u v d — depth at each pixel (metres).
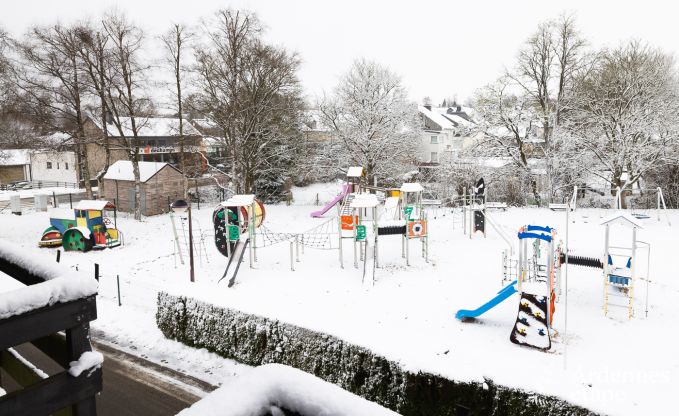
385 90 36.97
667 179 33.06
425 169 43.84
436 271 17.61
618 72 32.81
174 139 49.31
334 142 38.44
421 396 9.12
